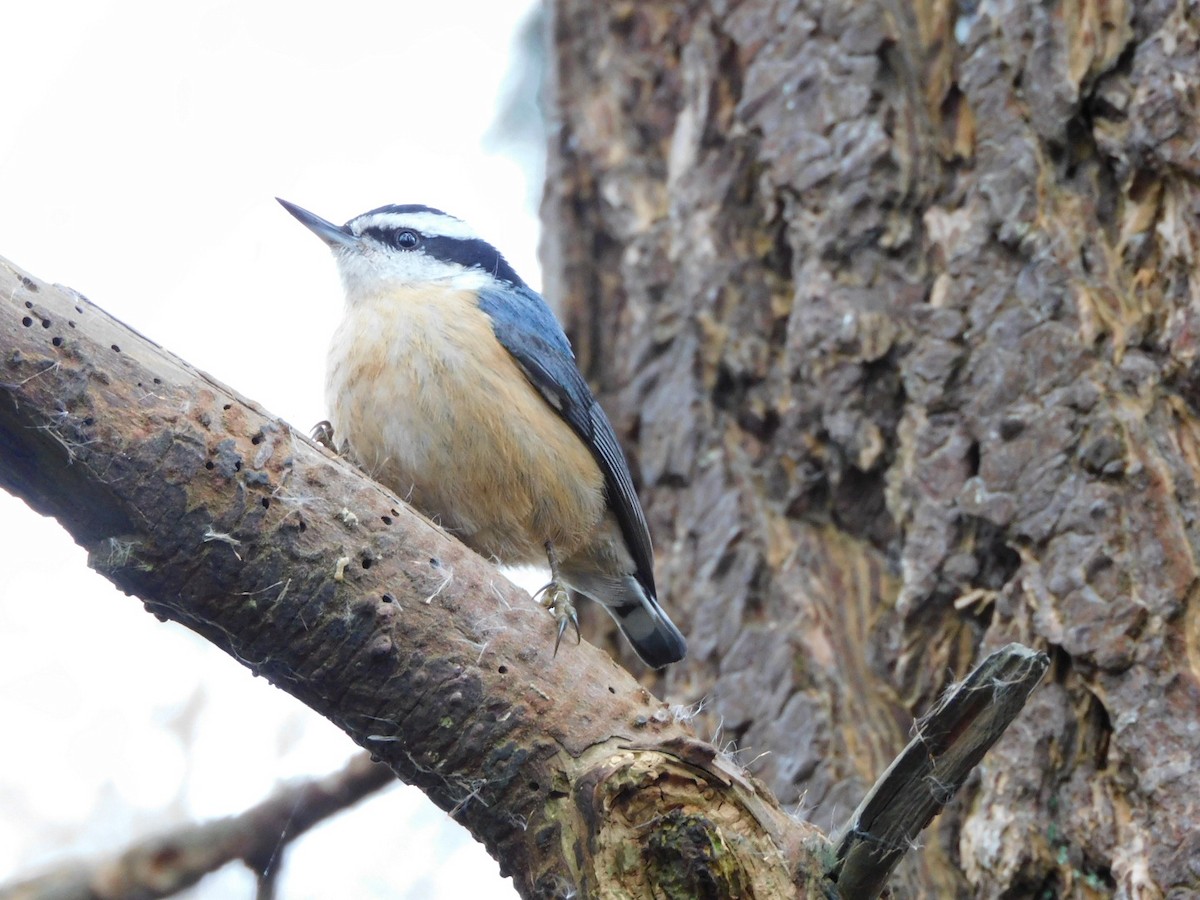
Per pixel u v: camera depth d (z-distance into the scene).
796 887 5.25
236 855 8.40
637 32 10.33
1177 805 6.30
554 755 5.48
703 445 8.91
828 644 8.00
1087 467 7.07
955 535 7.57
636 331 9.50
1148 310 7.29
